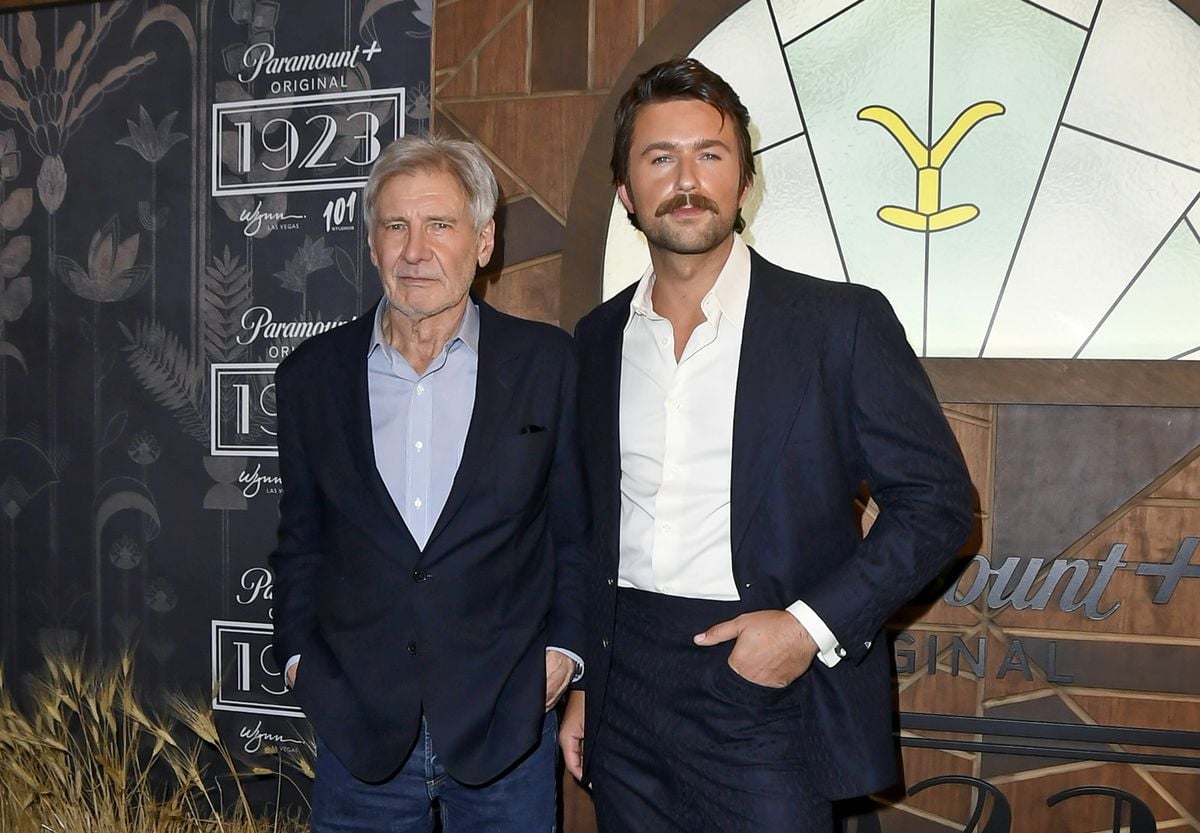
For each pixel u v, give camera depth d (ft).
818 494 5.17
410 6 8.05
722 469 5.32
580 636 5.83
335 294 8.23
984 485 7.11
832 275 7.45
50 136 8.93
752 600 5.16
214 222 8.53
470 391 5.80
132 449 8.79
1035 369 6.93
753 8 7.55
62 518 8.96
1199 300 6.87
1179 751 6.81
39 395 9.01
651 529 5.45
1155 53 6.94
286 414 6.09
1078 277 7.06
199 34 8.52
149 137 8.67
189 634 8.64
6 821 8.29
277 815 8.36
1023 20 7.14
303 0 8.26
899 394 5.06
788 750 5.18
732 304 5.49
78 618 8.93
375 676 5.52
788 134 7.52
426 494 5.67
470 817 5.79
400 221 5.55
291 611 5.96
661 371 5.57
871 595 4.84
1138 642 6.87
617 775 5.62
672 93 5.40
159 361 8.70
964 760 7.18
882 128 7.36
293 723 8.40
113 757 8.28
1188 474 6.80
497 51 7.89
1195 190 6.87
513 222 7.89
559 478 5.94
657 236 5.35
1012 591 7.06
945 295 7.27
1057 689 7.00
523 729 5.52
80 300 8.89
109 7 8.73
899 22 7.33
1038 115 7.12
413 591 5.51
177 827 8.23
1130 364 6.80
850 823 7.34
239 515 8.52
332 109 8.21
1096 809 6.96
